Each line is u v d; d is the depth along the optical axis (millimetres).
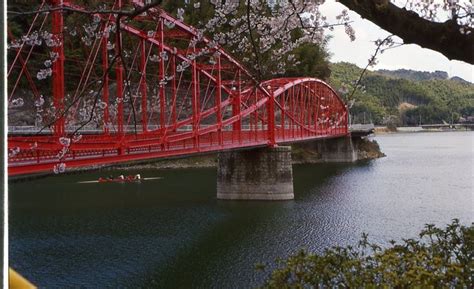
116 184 46469
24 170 16016
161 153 25172
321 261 6219
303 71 68625
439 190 43375
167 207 34781
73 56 32406
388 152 94312
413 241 7211
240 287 18156
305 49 69000
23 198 38000
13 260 21672
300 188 45969
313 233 26797
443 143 123188
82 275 19625
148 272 20016
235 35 19859
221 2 14828
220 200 38406
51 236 26109
